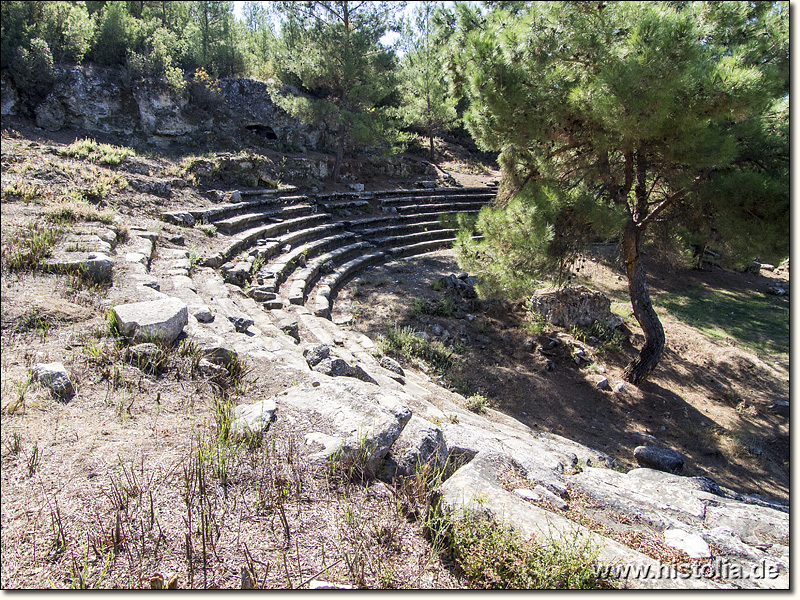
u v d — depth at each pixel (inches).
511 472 169.5
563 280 479.2
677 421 379.2
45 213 367.6
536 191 401.7
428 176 1033.5
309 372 205.8
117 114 662.5
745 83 300.2
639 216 416.8
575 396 394.0
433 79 1071.6
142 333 205.2
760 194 347.3
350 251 667.4
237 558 103.3
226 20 924.6
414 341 430.6
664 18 312.0
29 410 151.1
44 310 221.5
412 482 133.3
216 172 637.3
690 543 135.2
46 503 114.0
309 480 131.4
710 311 627.5
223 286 374.3
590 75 362.3
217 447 137.3
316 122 827.4
